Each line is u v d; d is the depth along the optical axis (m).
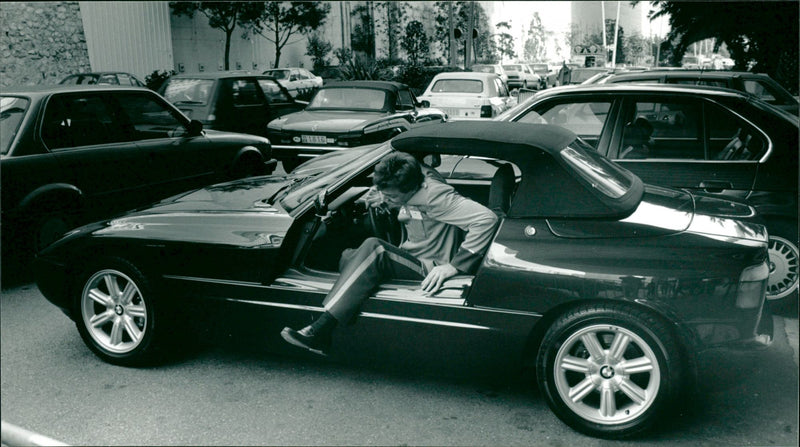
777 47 13.67
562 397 3.10
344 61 30.06
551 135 3.41
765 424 3.15
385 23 34.34
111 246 3.78
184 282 3.68
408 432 3.16
